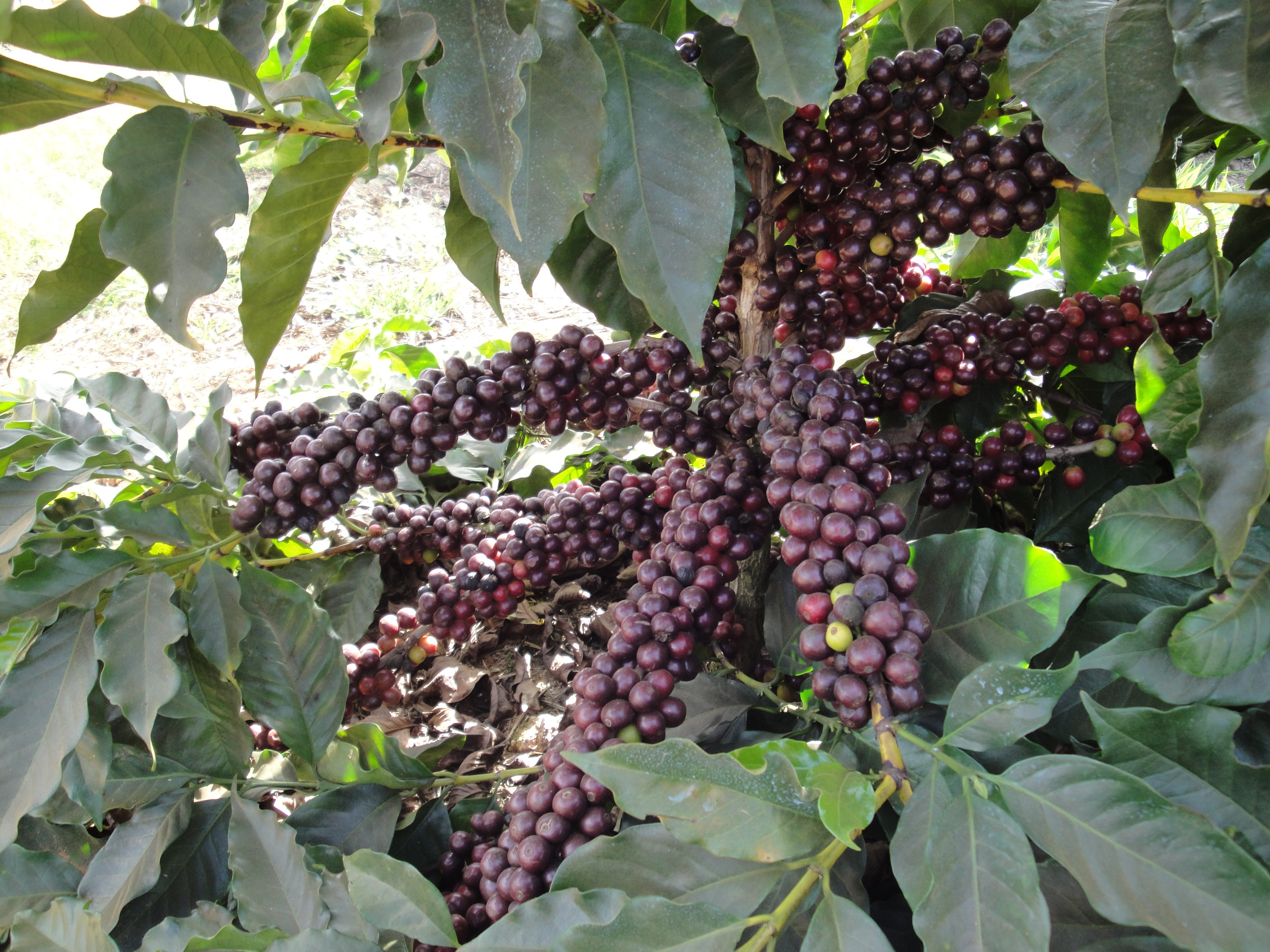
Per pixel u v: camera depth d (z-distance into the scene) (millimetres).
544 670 948
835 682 444
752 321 651
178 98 612
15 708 556
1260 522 484
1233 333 432
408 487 932
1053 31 478
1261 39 425
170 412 696
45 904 583
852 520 454
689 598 508
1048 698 418
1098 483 684
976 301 741
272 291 571
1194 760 448
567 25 468
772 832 405
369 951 458
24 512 586
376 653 796
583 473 1068
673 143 510
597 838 434
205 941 467
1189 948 353
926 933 376
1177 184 726
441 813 649
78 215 2029
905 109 558
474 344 1445
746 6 452
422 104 521
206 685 636
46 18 407
